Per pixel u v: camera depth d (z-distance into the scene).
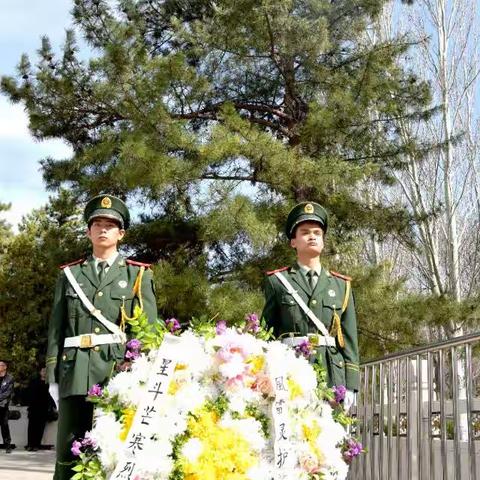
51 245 14.90
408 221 14.50
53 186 14.73
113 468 3.64
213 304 11.43
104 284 5.25
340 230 14.25
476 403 5.79
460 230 24.62
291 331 5.57
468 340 5.52
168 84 12.64
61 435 5.04
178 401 3.71
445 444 5.79
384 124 14.88
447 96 23.73
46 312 19.50
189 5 16.48
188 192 13.41
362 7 14.72
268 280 5.80
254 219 11.58
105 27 14.64
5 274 19.69
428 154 14.80
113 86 12.94
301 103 14.89
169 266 12.52
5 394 15.02
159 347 3.86
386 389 7.52
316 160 12.95
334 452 4.01
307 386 4.02
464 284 24.61
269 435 3.86
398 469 6.80
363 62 14.46
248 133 12.23
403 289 13.56
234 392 3.81
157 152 12.00
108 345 5.12
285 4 13.20
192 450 3.63
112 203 5.45
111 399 3.83
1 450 15.78
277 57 14.23
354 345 5.65
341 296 5.70
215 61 14.64
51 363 5.20
